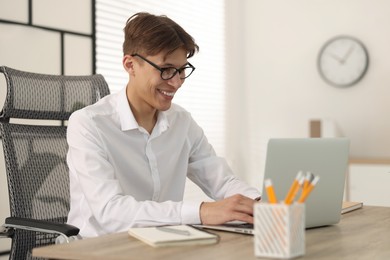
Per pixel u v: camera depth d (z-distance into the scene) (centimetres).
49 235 194
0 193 296
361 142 446
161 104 180
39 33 317
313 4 461
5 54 299
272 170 143
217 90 477
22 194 190
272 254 111
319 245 127
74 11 339
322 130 415
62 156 206
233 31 490
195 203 151
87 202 170
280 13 473
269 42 477
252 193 191
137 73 179
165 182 201
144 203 155
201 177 211
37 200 193
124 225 155
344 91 451
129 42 178
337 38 450
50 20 324
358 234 143
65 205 201
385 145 439
